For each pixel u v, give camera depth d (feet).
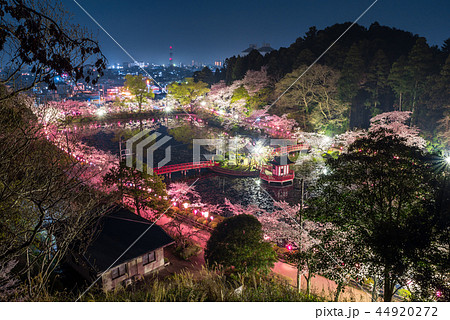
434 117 178.81
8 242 27.25
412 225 38.70
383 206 47.21
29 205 32.71
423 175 42.52
